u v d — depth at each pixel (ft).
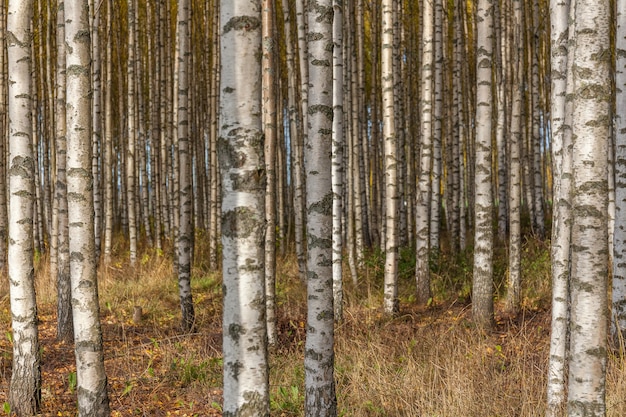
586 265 7.97
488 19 22.97
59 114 26.03
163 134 50.47
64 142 25.88
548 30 54.75
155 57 55.36
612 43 44.50
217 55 44.47
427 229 29.73
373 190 49.14
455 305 28.40
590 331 7.95
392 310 26.76
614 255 18.57
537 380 15.44
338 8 23.35
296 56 53.52
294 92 41.55
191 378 18.63
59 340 24.13
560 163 14.26
